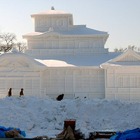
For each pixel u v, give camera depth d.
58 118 45.06
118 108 47.41
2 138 30.58
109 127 42.88
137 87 77.12
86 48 88.69
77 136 32.88
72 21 99.31
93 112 46.88
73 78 80.31
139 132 29.16
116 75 77.69
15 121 42.94
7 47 163.62
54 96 80.25
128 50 78.06
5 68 78.62
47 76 80.31
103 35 87.81
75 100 49.44
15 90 78.12
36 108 47.19
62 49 88.50
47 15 94.44
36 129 42.50
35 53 88.25
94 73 80.12
